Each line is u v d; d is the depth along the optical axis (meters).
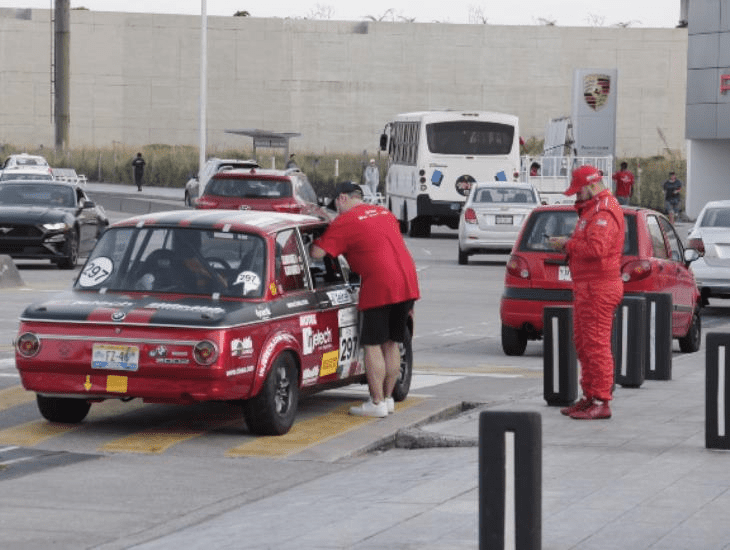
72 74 121.75
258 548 9.66
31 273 35.97
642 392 17.31
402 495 11.37
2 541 10.23
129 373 13.80
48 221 36.28
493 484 7.88
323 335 15.16
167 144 123.44
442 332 25.30
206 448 13.93
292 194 37.03
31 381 14.16
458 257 45.19
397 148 58.62
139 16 122.62
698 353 22.72
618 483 11.52
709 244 29.36
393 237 15.38
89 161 108.19
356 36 123.88
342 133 124.31
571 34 124.06
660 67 124.56
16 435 14.42
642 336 17.70
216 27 122.94
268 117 123.69
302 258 15.18
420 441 14.27
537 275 21.05
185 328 13.67
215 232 14.75
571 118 72.31
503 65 124.31
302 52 123.69
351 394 17.48
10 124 121.44
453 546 9.48
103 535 10.47
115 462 13.26
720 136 68.12
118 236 15.03
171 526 10.79
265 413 14.25
